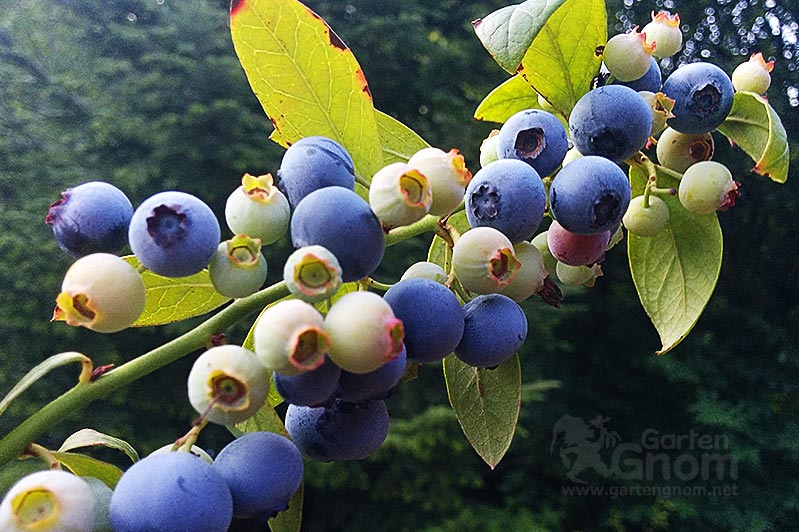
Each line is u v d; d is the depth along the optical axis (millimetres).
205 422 184
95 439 228
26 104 1520
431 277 222
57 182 1344
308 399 187
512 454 1607
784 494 1556
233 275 196
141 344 1314
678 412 1754
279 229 203
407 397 1351
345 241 189
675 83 242
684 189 245
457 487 1410
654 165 248
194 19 1498
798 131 2020
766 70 251
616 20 2268
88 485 179
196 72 1412
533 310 1512
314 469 1243
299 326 179
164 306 231
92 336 1282
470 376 244
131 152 1396
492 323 209
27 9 1491
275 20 222
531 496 1547
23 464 889
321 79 226
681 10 2240
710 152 250
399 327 184
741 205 2006
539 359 1705
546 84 237
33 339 1263
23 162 1372
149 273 225
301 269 185
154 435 1272
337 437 206
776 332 1846
